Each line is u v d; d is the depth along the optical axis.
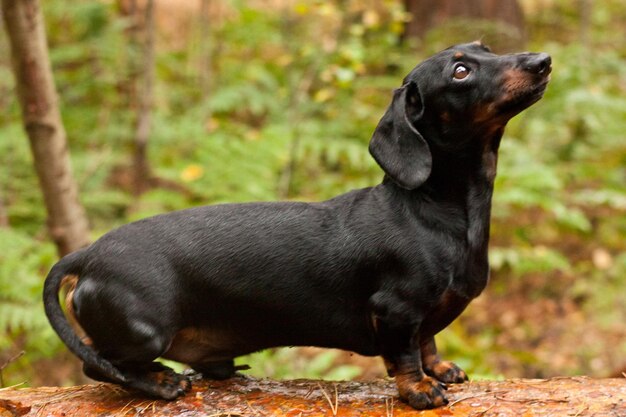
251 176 7.60
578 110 9.80
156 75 11.38
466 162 3.92
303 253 3.90
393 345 3.88
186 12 14.10
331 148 8.44
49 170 6.01
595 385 4.09
